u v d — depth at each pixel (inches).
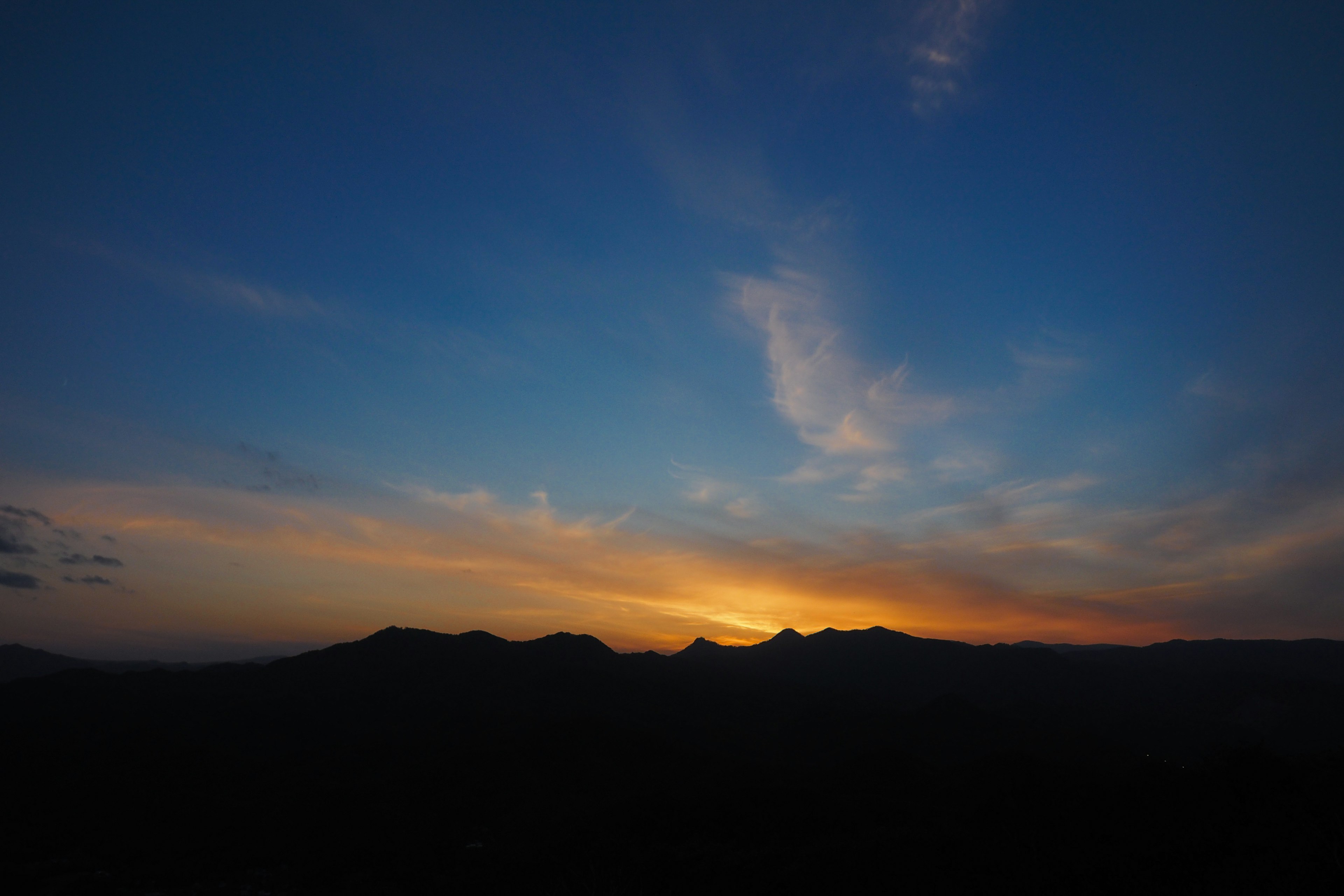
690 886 1483.8
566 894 1504.7
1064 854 1393.9
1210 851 1246.9
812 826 1822.1
